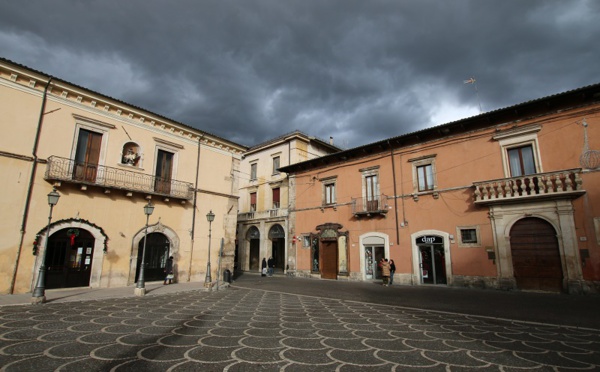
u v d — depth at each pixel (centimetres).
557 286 1370
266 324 784
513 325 796
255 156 3334
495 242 1553
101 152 1555
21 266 1255
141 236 1648
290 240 2600
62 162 1400
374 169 2136
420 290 1570
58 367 462
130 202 1620
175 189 1814
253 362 497
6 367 459
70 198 1416
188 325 761
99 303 1088
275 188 3053
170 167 1862
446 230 1744
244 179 3406
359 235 2150
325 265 2317
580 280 1306
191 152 1955
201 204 1955
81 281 1419
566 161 1417
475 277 1602
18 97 1320
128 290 1399
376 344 609
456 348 586
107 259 1504
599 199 1314
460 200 1716
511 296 1309
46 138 1376
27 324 743
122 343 593
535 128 1510
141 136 1725
